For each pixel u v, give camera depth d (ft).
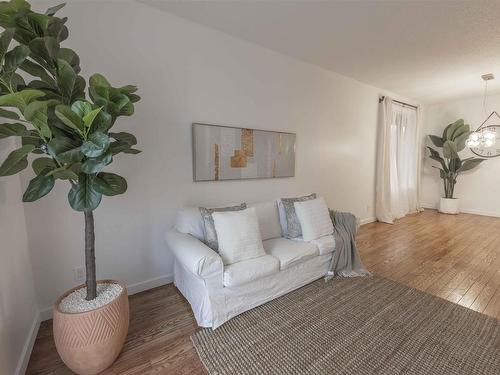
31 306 5.69
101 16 6.46
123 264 7.34
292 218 8.66
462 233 13.56
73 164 4.08
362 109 14.11
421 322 6.20
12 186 5.06
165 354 5.20
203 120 8.36
